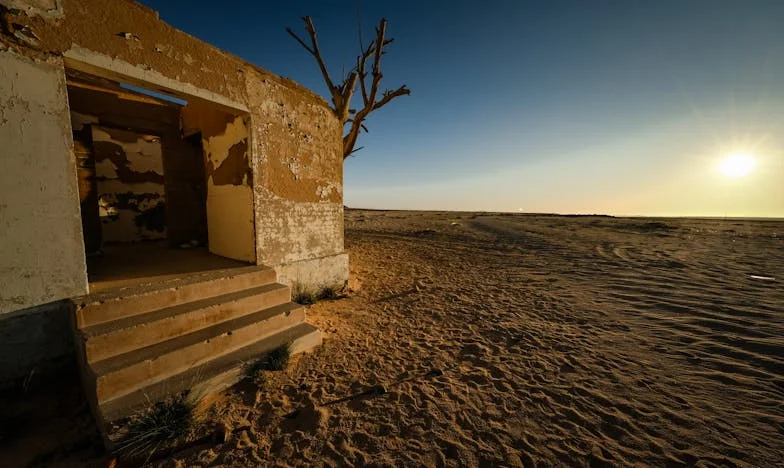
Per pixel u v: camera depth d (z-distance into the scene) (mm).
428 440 2285
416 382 3035
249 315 3594
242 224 4727
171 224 6352
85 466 2018
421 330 4348
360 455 2150
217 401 2693
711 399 2676
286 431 2373
